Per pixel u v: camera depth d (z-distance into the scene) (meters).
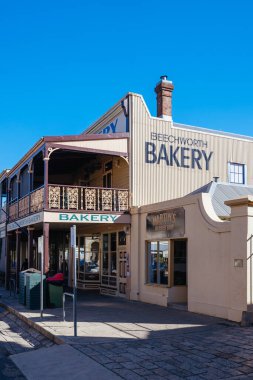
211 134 20.11
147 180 18.27
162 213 15.34
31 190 18.84
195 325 10.71
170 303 14.52
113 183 19.78
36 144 17.38
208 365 7.18
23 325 12.28
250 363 7.23
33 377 7.18
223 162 20.27
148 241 16.45
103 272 20.23
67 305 15.30
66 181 24.91
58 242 26.53
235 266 11.11
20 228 21.47
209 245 12.48
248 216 10.86
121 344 8.74
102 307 14.62
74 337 9.43
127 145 18.05
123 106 18.53
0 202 27.64
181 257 15.14
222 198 14.77
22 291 15.69
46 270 15.88
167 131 19.00
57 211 16.36
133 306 14.88
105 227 19.95
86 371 7.15
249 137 23.45
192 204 13.52
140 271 16.80
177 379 6.55
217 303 11.98
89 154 19.53
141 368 7.14
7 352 9.27
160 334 9.65
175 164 19.00
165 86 20.62
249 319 10.55
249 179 20.94
